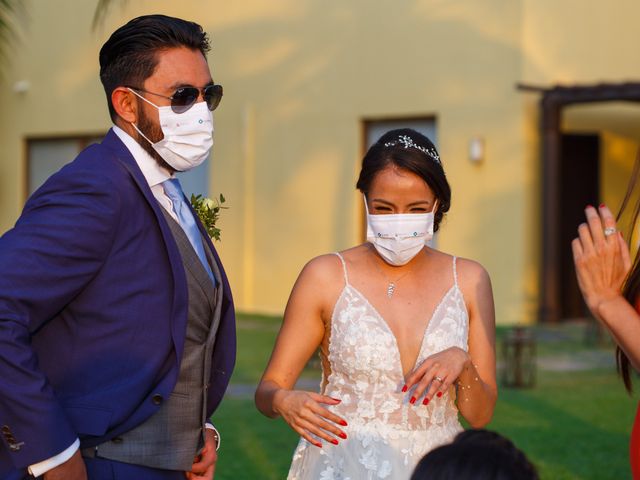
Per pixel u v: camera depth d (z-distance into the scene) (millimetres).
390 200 3033
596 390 8453
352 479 3025
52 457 2471
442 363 2877
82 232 2531
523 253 12945
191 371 2795
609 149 13836
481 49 13141
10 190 17547
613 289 2691
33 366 2449
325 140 14422
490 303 3232
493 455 1849
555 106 12633
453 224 13375
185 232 2840
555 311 12820
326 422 2891
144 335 2650
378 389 3072
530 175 12953
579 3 13305
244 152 15070
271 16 14844
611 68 13641
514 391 8398
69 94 16844
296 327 3162
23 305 2467
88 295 2609
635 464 2855
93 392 2613
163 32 2754
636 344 2635
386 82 13898
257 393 3102
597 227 2691
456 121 13344
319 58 14469
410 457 3021
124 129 2783
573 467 5953
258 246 15023
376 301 3127
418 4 13602
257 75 14992
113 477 2646
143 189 2688
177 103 2746
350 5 14180
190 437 2797
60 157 17219
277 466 5965
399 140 3076
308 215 14594
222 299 2930
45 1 16953
